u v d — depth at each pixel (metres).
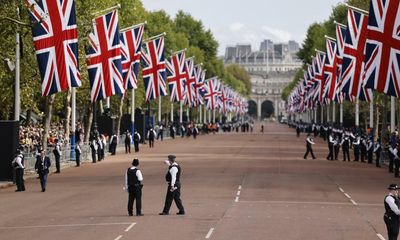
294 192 107.38
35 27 117.31
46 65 118.75
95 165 161.38
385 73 128.38
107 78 154.88
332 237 68.12
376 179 130.88
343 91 164.00
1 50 126.44
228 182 120.88
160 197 100.12
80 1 152.25
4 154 121.12
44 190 110.44
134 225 75.00
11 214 85.88
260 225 74.94
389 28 127.94
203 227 73.44
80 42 155.00
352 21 161.75
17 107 125.56
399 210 57.88
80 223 77.19
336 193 107.19
